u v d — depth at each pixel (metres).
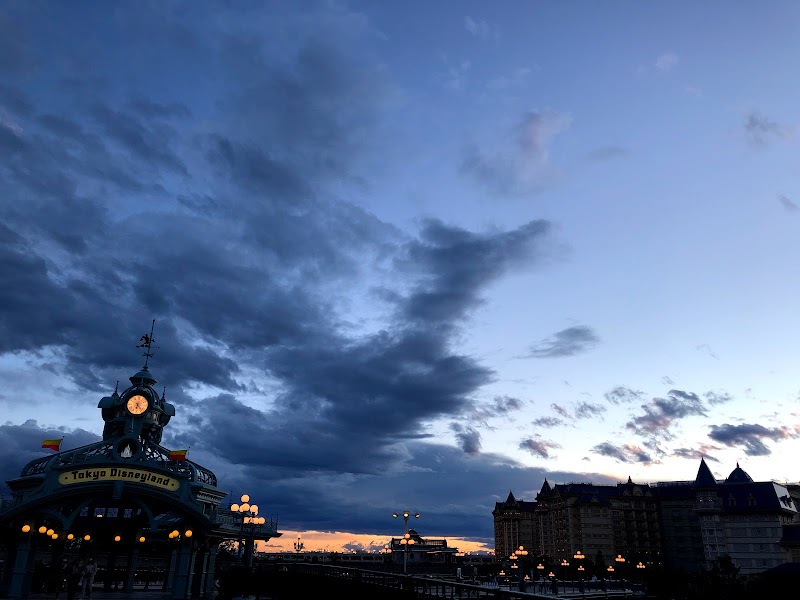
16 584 33.44
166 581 43.56
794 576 91.06
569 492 198.50
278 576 36.47
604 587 96.44
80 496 34.66
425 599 23.47
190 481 37.25
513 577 102.94
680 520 192.00
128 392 41.03
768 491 132.12
